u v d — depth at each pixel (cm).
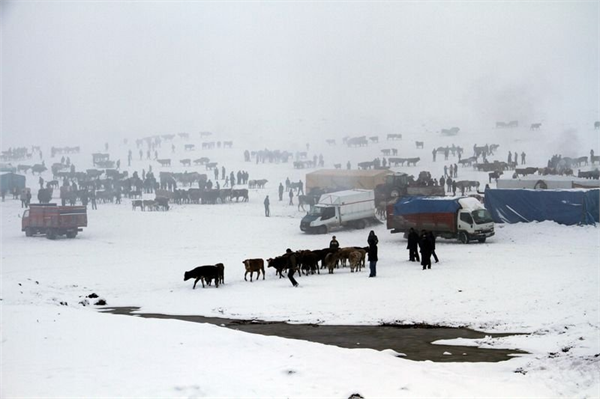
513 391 1111
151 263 3825
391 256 3819
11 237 5319
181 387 1056
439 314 2020
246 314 2147
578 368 1234
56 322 1691
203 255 4159
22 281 2894
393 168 8594
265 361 1249
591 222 4556
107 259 4069
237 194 7150
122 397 1005
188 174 8406
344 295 2425
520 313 1973
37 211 5256
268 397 1026
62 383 1080
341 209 5150
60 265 3812
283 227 5412
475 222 4250
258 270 3011
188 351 1327
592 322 1767
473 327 1830
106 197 7525
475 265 3212
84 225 5291
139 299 2562
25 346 1380
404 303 2212
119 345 1384
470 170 8100
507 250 3866
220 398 1014
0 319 1742
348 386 1096
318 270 3189
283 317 2075
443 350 1539
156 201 6719
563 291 2302
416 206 4516
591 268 2977
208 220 5859
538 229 4556
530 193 4772
